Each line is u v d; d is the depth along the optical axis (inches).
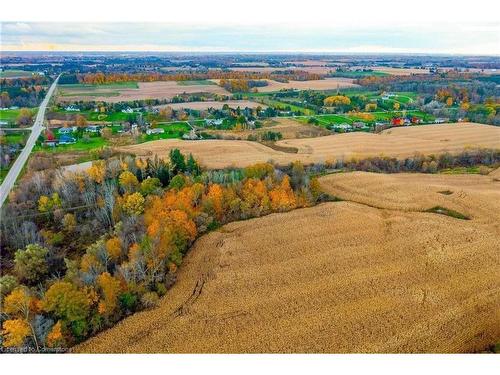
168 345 1503.4
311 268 1894.7
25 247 1985.7
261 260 1946.4
